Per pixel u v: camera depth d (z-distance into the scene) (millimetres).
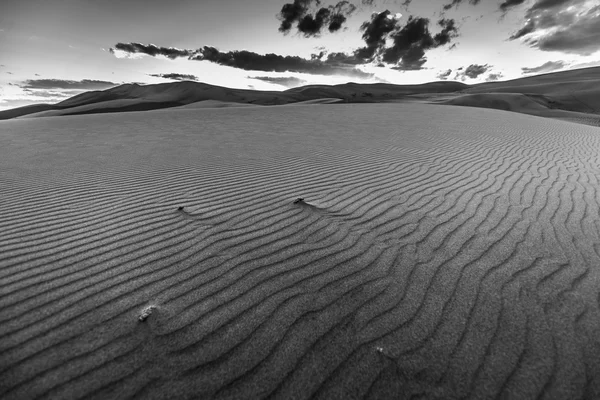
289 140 8172
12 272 2303
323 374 1590
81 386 1489
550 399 1475
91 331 1781
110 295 2078
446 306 2043
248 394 1490
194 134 9273
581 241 2852
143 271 2352
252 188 4281
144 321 1858
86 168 5348
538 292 2166
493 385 1539
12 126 12328
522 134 9766
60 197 3902
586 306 2023
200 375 1563
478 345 1750
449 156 6375
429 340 1785
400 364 1643
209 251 2646
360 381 1560
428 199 3920
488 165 5676
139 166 5473
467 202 3811
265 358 1662
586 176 5031
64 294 2078
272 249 2697
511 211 3531
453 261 2545
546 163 5926
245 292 2146
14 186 4348
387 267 2461
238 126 11047
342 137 8656
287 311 1981
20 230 2984
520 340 1778
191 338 1760
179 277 2289
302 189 4266
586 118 34625
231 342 1746
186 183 4488
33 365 1575
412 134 9211
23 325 1809
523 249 2717
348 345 1750
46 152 6770
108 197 3900
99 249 2646
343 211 3521
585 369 1604
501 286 2232
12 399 1416
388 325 1889
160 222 3182
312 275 2350
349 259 2564
